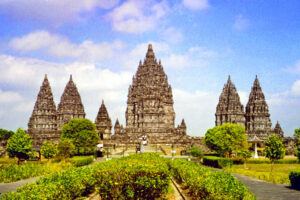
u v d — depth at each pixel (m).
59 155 96.75
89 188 40.78
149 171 33.47
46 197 28.33
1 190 45.41
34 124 196.25
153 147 178.50
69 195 33.34
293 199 36.72
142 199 33.28
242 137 118.06
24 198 26.88
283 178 57.69
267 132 198.75
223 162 84.75
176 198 38.34
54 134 193.00
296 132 67.62
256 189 45.44
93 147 131.00
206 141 124.62
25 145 90.12
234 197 29.53
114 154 158.12
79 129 129.25
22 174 59.53
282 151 73.31
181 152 152.75
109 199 33.38
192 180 37.50
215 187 30.62
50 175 37.62
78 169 42.53
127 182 32.78
